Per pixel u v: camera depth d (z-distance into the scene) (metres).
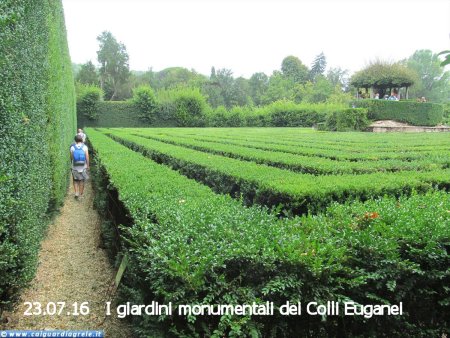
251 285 2.35
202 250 2.44
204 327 2.17
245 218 3.30
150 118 39.56
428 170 7.29
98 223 7.74
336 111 28.45
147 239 2.81
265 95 66.56
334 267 2.35
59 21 11.08
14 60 4.05
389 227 3.00
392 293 2.61
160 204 3.70
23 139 4.24
